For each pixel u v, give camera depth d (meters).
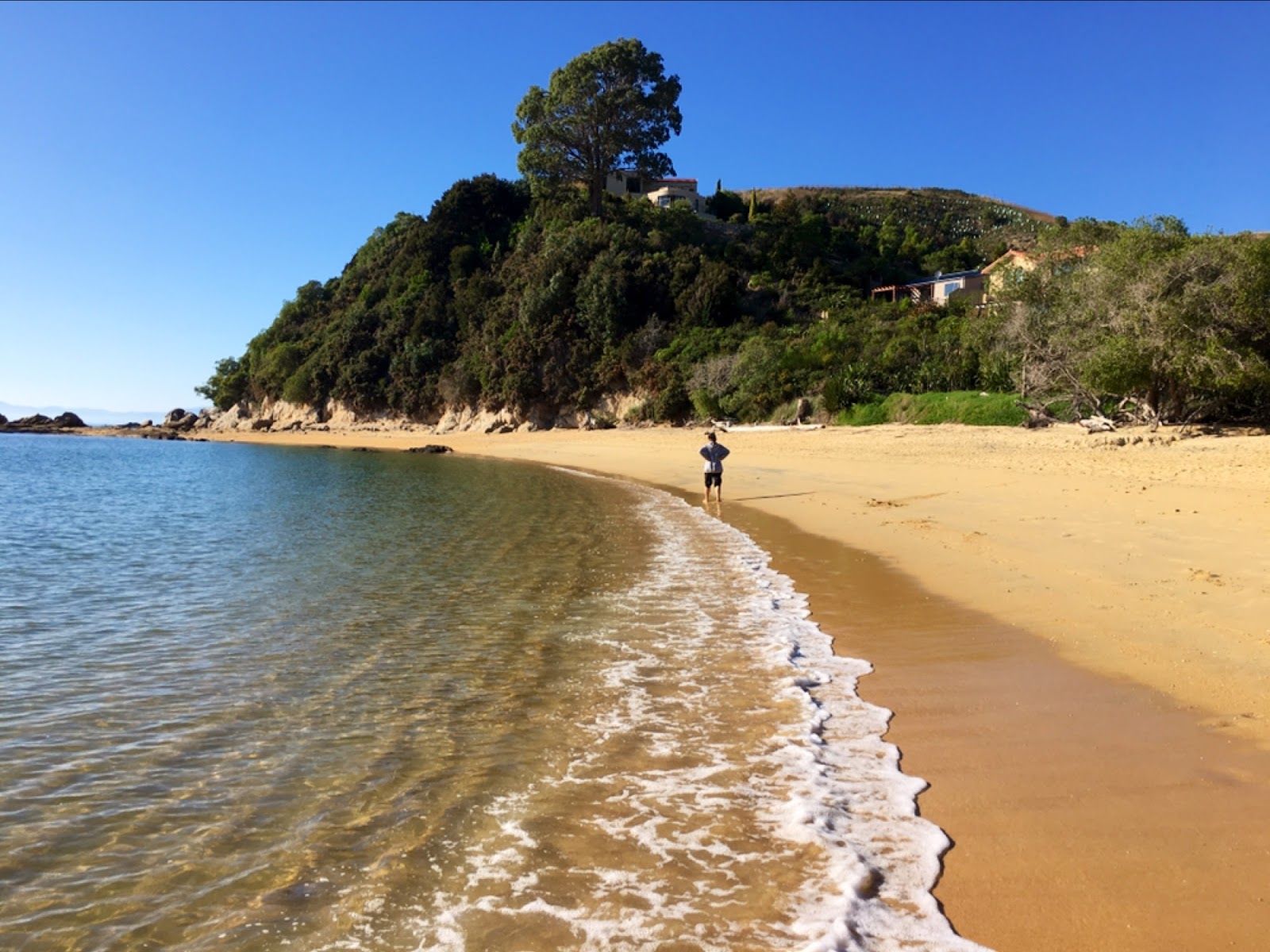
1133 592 7.79
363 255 94.44
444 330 69.81
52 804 4.41
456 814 4.21
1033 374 26.52
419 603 9.17
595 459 35.03
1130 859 3.52
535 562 11.66
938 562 10.09
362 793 4.49
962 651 6.63
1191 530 10.20
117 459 43.66
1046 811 3.97
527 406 58.38
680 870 3.61
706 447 17.84
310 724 5.55
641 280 56.56
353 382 72.75
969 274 55.34
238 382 92.69
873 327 42.19
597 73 67.38
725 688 6.06
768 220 71.56
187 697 6.15
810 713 5.43
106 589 10.17
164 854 3.90
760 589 9.39
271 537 14.47
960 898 3.31
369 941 3.18
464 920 3.29
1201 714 5.04
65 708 5.93
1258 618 6.66
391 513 17.88
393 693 6.16
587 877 3.59
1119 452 18.78
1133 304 21.91
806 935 3.11
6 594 9.86
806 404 37.62
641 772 4.65
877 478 19.42
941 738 4.94
